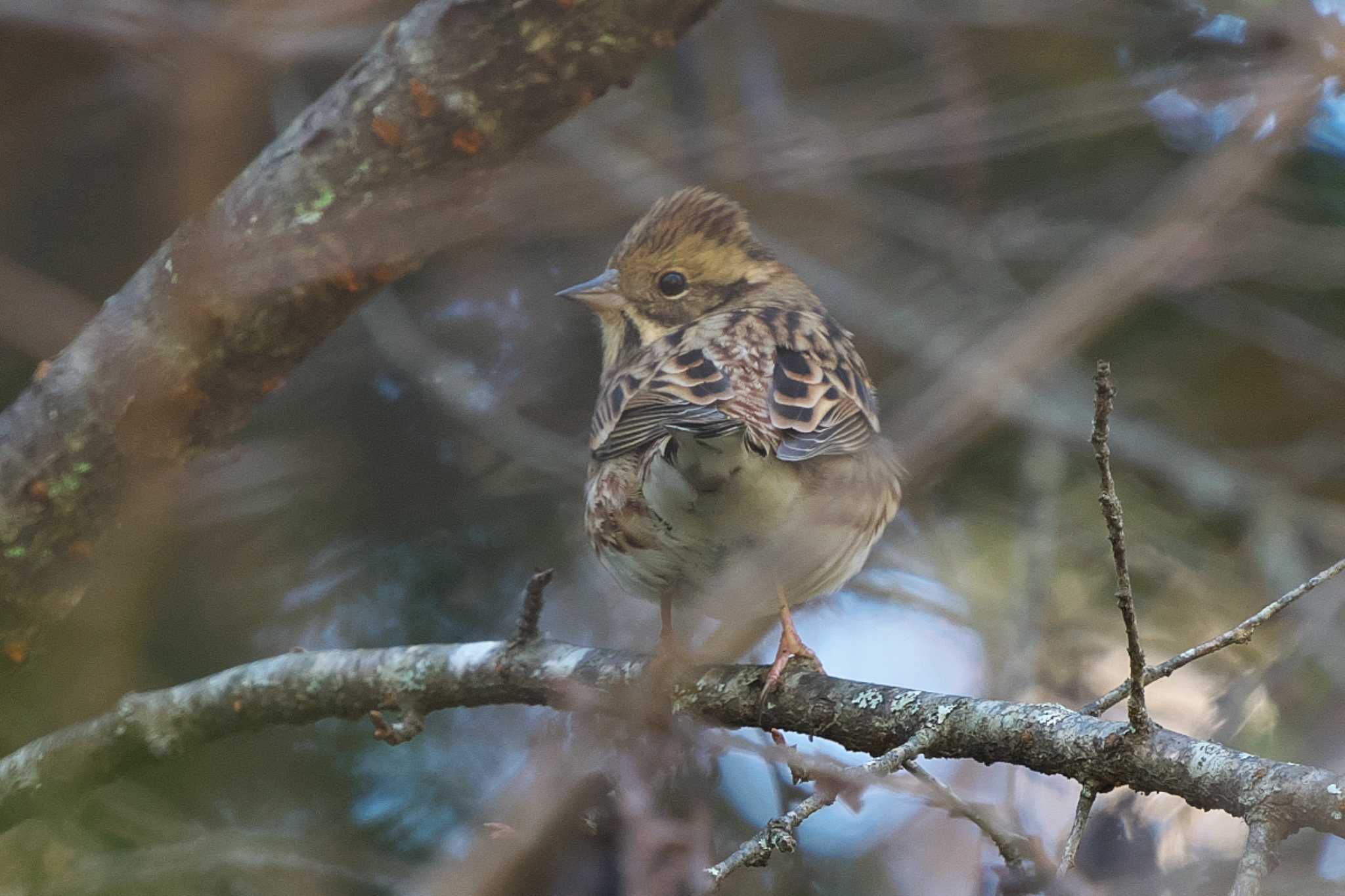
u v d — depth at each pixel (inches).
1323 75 404.8
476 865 296.2
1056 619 462.0
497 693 314.3
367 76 272.7
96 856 362.3
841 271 527.8
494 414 477.1
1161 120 507.2
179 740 326.6
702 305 422.0
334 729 434.9
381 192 273.0
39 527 278.4
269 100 464.4
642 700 285.9
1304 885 307.1
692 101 519.2
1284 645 448.1
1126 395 495.2
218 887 368.8
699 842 261.6
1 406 449.4
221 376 280.2
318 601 466.9
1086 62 518.3
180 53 286.4
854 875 413.7
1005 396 408.8
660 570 338.0
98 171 497.4
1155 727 219.3
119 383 274.8
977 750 241.6
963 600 473.7
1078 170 528.7
